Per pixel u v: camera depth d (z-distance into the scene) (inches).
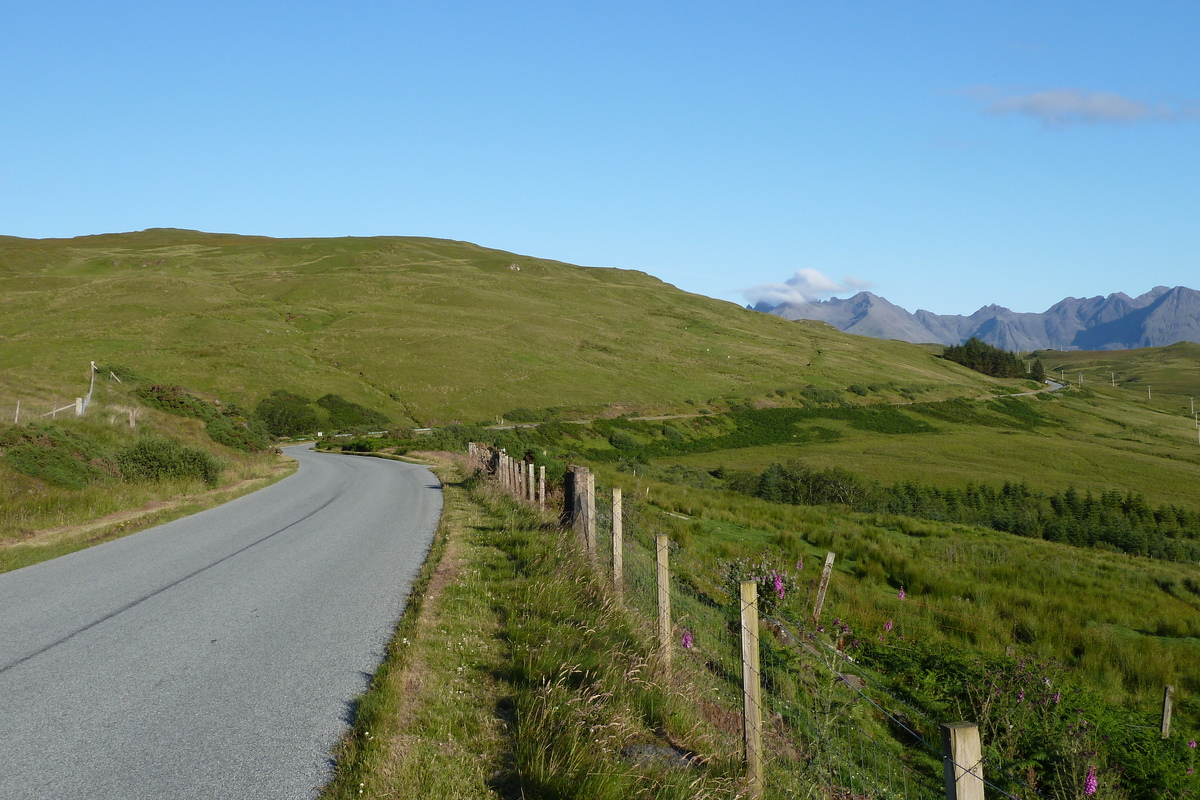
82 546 477.7
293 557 443.8
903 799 222.7
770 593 386.0
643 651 241.8
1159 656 432.8
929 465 2687.0
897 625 442.9
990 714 305.1
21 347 3218.5
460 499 772.6
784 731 244.4
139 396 1440.7
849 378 4906.5
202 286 5280.5
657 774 169.9
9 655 251.4
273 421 2743.6
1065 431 4266.7
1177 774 277.6
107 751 177.6
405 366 3686.0
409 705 208.1
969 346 7480.3
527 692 207.9
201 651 258.1
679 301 7790.4
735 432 3307.1
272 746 181.9
